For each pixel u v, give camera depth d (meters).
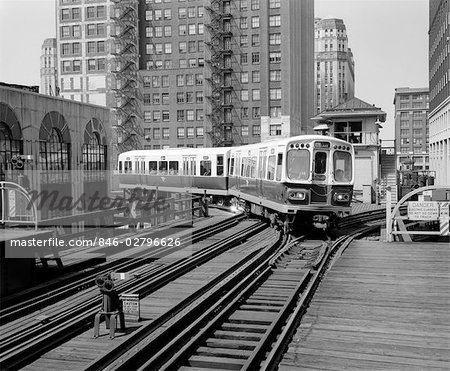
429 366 7.96
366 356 8.41
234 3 84.12
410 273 14.13
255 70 83.50
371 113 41.72
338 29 193.25
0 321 10.39
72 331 9.81
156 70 86.94
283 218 21.38
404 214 28.20
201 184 34.53
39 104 20.91
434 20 68.56
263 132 82.94
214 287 12.70
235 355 8.66
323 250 16.52
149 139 87.69
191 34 87.31
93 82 88.25
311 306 11.23
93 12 87.75
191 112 85.81
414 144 159.62
